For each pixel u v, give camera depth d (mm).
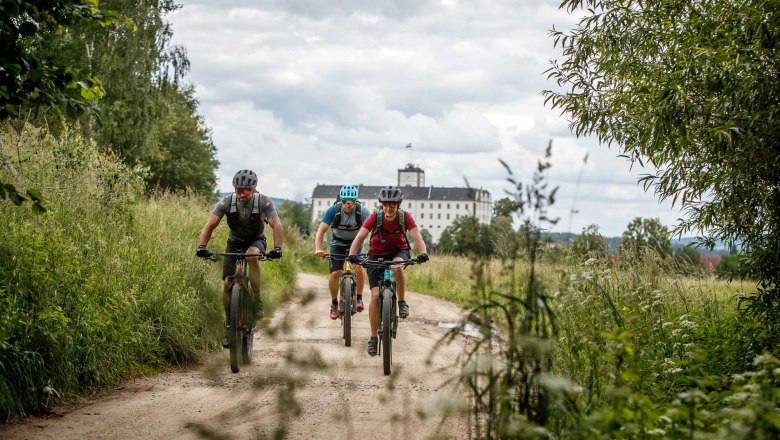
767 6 5426
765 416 2992
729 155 5816
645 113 6422
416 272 21594
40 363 5801
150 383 6883
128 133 32000
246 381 6965
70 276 7148
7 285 6434
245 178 7832
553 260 3715
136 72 32469
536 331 3396
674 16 6559
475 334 10898
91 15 5594
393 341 10055
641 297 7109
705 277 8484
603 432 3299
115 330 7227
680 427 3521
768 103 5625
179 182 52562
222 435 3168
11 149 9266
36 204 5352
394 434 5016
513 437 3199
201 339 8555
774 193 5957
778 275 6109
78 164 10305
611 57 7312
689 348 5723
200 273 9820
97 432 5074
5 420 5266
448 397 2971
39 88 5289
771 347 5566
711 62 5695
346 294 9281
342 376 7219
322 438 4918
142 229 10750
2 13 5031
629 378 3863
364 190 198750
